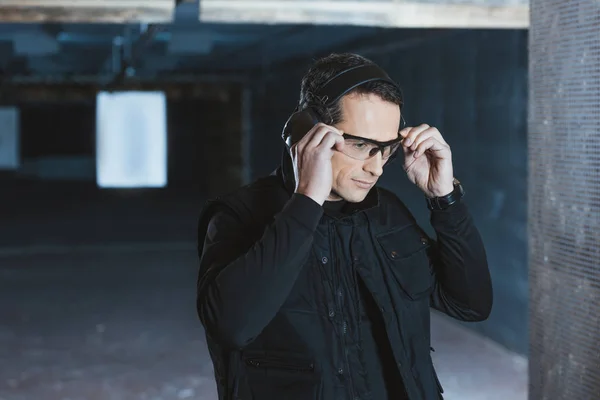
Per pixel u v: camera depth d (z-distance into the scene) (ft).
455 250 4.33
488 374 12.54
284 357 3.96
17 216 33.81
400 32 17.13
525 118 12.73
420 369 4.16
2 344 14.44
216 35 19.48
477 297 4.43
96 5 9.24
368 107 3.77
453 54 15.26
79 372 12.76
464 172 15.08
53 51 19.33
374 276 4.14
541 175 6.24
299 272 3.87
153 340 14.69
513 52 13.00
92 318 16.46
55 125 59.21
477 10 10.02
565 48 5.87
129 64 21.86
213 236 4.04
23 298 18.39
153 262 23.26
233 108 33.19
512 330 13.62
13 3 9.04
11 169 52.01
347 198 3.93
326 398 3.92
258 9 9.61
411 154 4.27
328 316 4.00
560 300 6.03
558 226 6.03
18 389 11.89
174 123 47.73
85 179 51.03
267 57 25.05
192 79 31.48
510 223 13.47
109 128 44.19
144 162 44.96
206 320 3.75
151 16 9.41
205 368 13.00
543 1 6.13
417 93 17.08
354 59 3.85
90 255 24.43
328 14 9.77
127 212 35.40
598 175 5.53
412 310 4.24
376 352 4.13
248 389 3.98
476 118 14.49
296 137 3.84
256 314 3.63
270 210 4.10
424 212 16.40
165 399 11.48
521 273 13.16
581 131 5.71
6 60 25.07
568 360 5.94
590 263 5.65
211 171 39.37
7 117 51.24
